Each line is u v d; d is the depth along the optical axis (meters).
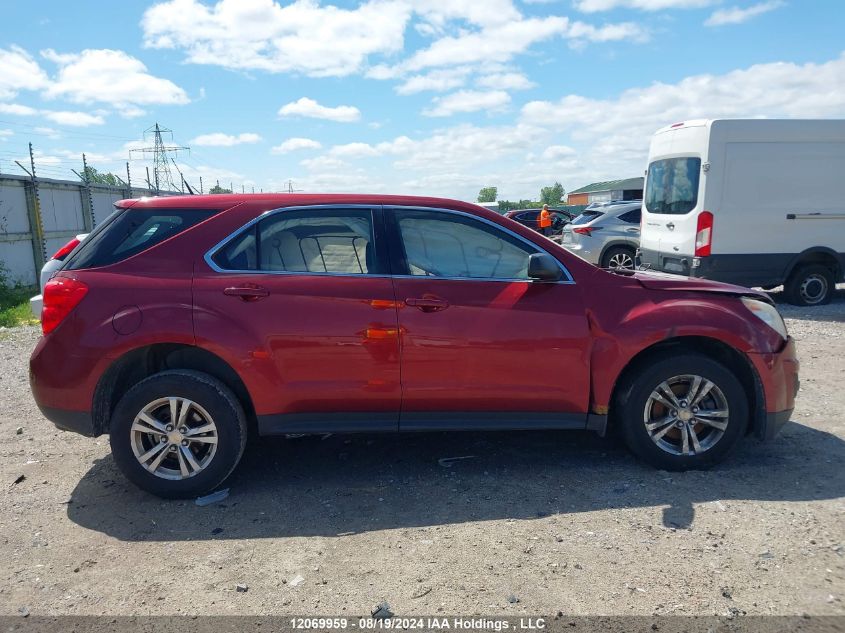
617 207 14.26
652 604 2.83
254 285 3.94
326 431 4.05
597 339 4.09
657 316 4.09
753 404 4.40
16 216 15.23
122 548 3.42
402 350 3.97
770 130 9.55
